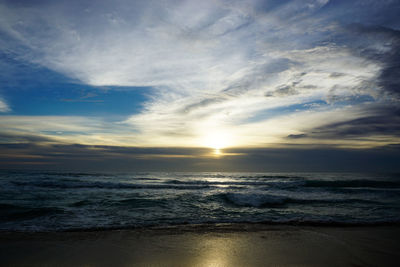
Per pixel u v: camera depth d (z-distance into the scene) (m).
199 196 10.70
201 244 3.93
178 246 3.81
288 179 27.28
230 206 8.52
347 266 2.99
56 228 5.00
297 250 3.63
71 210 7.07
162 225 5.40
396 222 5.79
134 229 4.98
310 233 4.72
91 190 13.52
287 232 4.79
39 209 6.88
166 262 3.11
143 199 9.32
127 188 15.42
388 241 4.17
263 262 3.12
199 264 3.04
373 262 3.13
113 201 8.94
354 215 6.84
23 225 5.26
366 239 4.30
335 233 4.74
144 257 3.29
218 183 20.66
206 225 5.41
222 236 4.45
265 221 5.92
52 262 3.10
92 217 6.20
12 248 3.65
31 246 3.76
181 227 5.19
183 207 8.06
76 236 4.38
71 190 13.19
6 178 19.69
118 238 4.26
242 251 3.57
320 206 8.66
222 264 3.04
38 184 15.45
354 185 17.95
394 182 17.66
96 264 3.03
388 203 9.37
